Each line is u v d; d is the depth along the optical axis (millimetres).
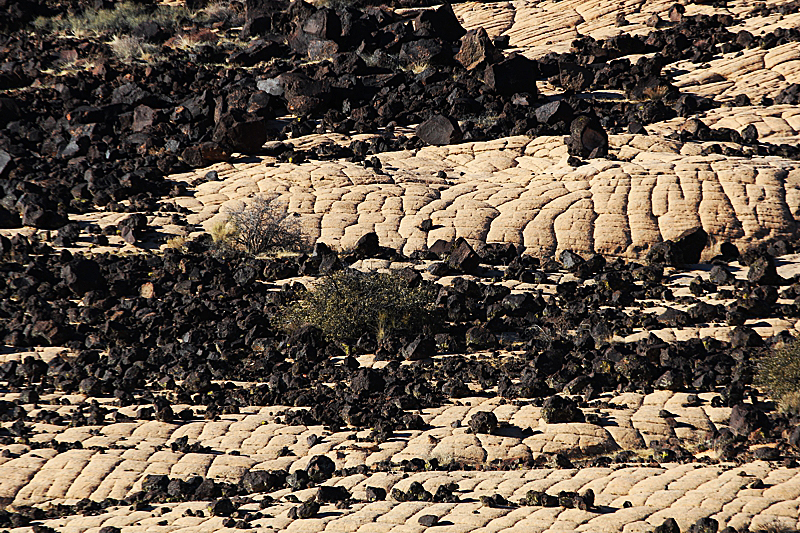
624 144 99500
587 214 82125
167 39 157625
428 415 48781
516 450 44094
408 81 129750
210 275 74062
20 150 106125
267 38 153250
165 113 115125
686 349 56438
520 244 79875
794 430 41781
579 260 76062
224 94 125875
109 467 43625
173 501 40438
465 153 103062
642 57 133750
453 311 65875
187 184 96062
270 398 52281
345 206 87312
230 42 156125
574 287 70875
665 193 83438
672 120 110812
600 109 117875
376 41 146375
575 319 64688
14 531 36812
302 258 78688
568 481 38875
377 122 115812
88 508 40062
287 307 66812
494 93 120250
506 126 110000
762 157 94562
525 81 120500
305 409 50531
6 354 61031
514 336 62188
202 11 175125
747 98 116500
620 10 160250
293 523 35750
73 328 64812
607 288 70250
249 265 77188
